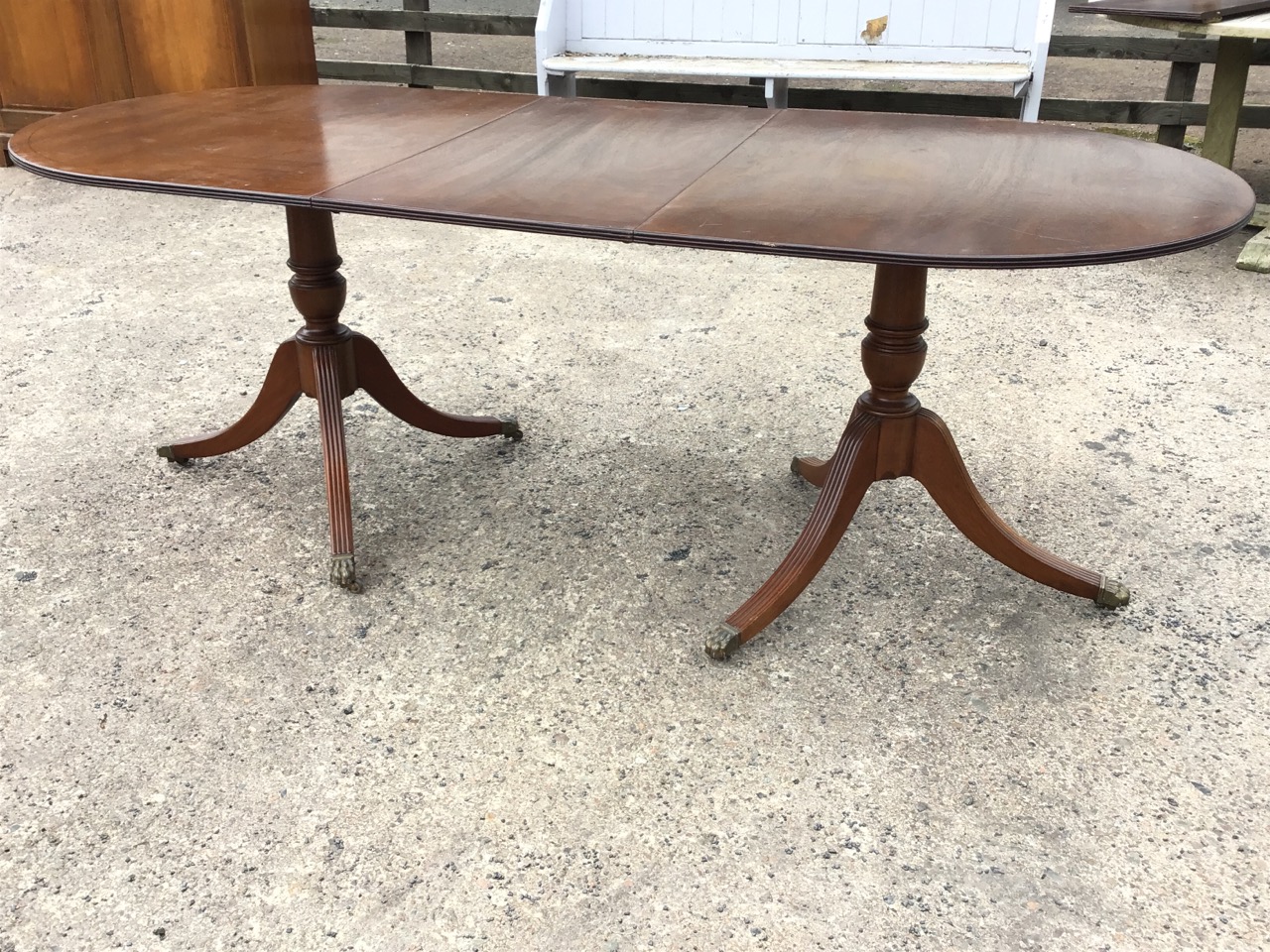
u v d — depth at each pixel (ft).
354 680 6.37
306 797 5.55
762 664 6.49
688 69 13.69
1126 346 10.65
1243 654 6.48
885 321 6.38
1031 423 9.23
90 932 4.82
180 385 9.99
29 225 14.10
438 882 5.07
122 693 6.24
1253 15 11.59
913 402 6.71
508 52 27.63
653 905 4.94
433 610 7.00
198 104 8.09
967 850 5.21
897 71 13.19
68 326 11.17
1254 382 9.89
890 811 5.43
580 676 6.41
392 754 5.83
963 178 5.90
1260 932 4.75
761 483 8.48
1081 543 7.57
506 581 7.30
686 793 5.57
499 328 11.24
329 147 6.75
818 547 6.64
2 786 5.59
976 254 4.59
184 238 13.76
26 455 8.79
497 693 6.28
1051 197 5.50
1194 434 9.00
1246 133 18.71
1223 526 7.75
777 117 7.66
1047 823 5.34
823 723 6.02
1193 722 5.97
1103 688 6.23
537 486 8.46
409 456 8.91
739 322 11.37
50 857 5.19
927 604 7.02
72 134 7.06
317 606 7.04
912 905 4.92
